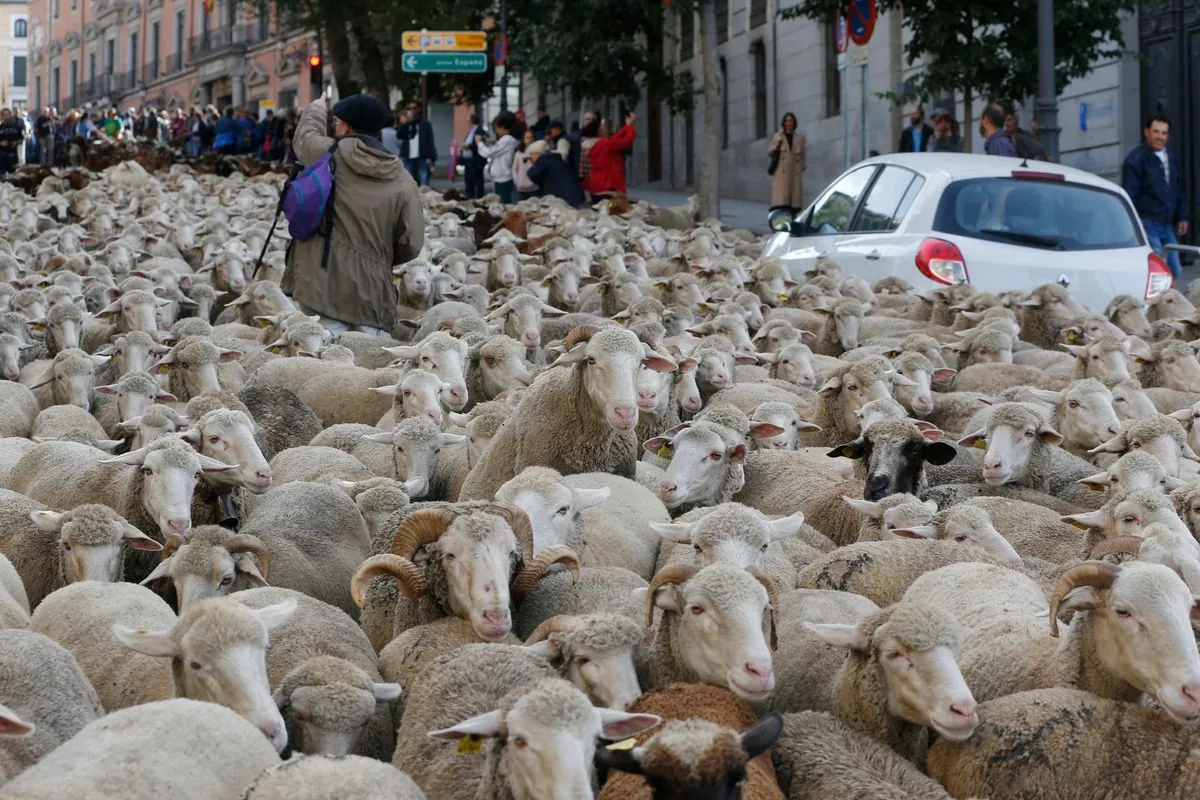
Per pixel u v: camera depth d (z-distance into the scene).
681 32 55.66
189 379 14.70
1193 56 31.47
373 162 16.88
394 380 14.76
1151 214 23.55
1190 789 6.91
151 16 117.56
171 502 10.51
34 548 10.11
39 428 13.87
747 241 30.55
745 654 7.56
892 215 20.48
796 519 9.28
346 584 10.31
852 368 13.70
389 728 7.97
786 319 18.89
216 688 7.32
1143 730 7.13
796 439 13.39
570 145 41.03
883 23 40.88
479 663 7.68
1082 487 12.09
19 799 6.01
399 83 57.28
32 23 146.88
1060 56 27.22
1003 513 10.85
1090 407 13.49
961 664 8.30
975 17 27.19
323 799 6.02
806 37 45.88
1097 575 7.55
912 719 7.43
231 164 53.72
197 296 21.05
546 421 11.46
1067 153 34.66
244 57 103.69
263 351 16.89
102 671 8.22
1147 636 7.36
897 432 11.52
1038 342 18.56
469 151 45.00
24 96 163.25
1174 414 13.59
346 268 16.84
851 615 8.67
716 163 35.72
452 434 12.37
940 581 9.08
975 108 36.31
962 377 15.84
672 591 7.96
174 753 6.46
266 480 11.05
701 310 19.38
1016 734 7.20
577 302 21.14
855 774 7.01
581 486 10.95
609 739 6.64
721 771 6.12
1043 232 19.52
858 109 43.00
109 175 44.97
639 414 13.23
